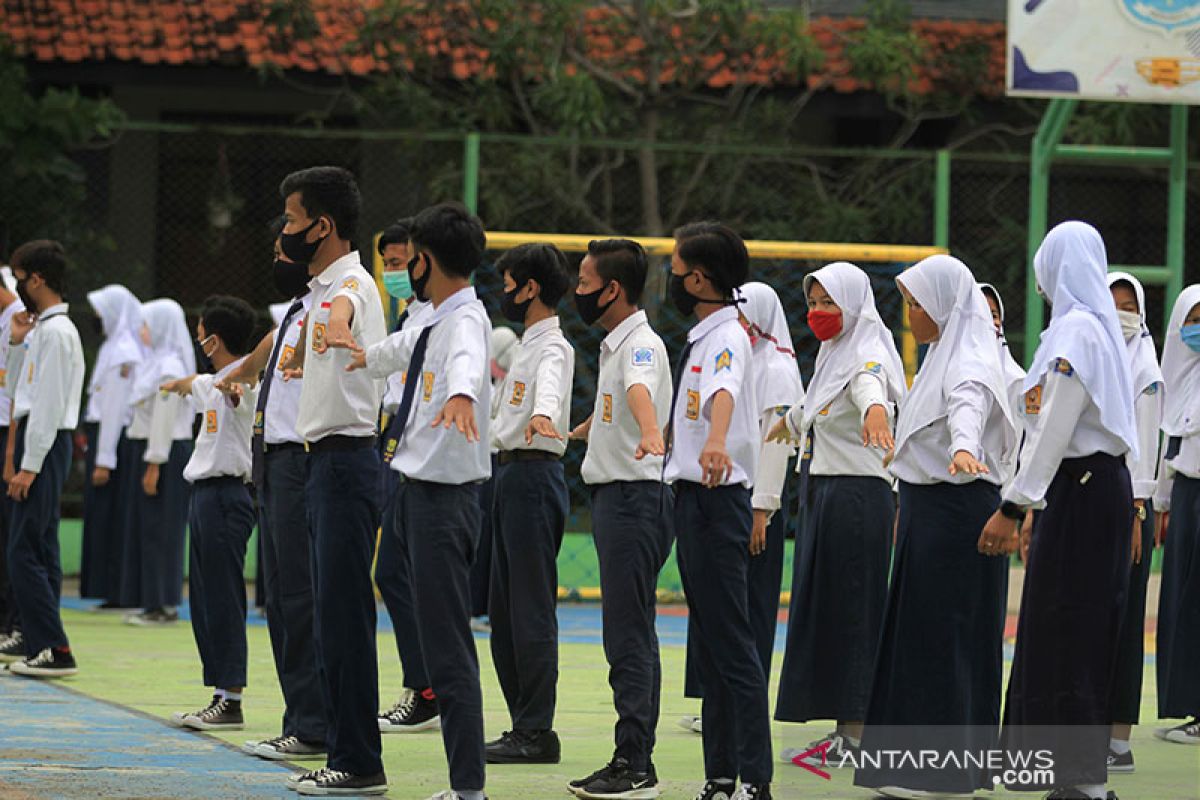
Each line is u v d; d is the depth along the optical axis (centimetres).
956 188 3206
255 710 1802
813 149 2998
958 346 1388
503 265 1588
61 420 1966
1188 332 1867
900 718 1371
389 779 1447
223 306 1717
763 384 1703
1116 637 1338
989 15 3597
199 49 3350
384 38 3195
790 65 3150
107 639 2386
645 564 1442
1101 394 1308
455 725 1261
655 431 1331
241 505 1697
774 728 1728
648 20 3228
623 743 1418
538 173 3080
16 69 3156
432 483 1266
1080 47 2711
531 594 1573
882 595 1565
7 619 2238
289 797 1348
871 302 1577
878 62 3172
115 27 3369
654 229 3084
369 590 1370
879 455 1569
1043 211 2870
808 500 1595
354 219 1417
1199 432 1817
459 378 1230
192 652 2272
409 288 1786
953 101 3366
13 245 3098
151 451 2539
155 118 3547
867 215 3092
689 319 2938
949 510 1373
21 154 3070
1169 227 2897
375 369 1308
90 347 3145
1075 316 1321
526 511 1568
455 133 3031
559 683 2097
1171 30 2700
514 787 1454
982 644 1380
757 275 3030
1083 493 1324
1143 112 3238
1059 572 1326
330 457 1363
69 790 1353
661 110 3341
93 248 3145
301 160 3200
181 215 3183
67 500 3219
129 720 1719
